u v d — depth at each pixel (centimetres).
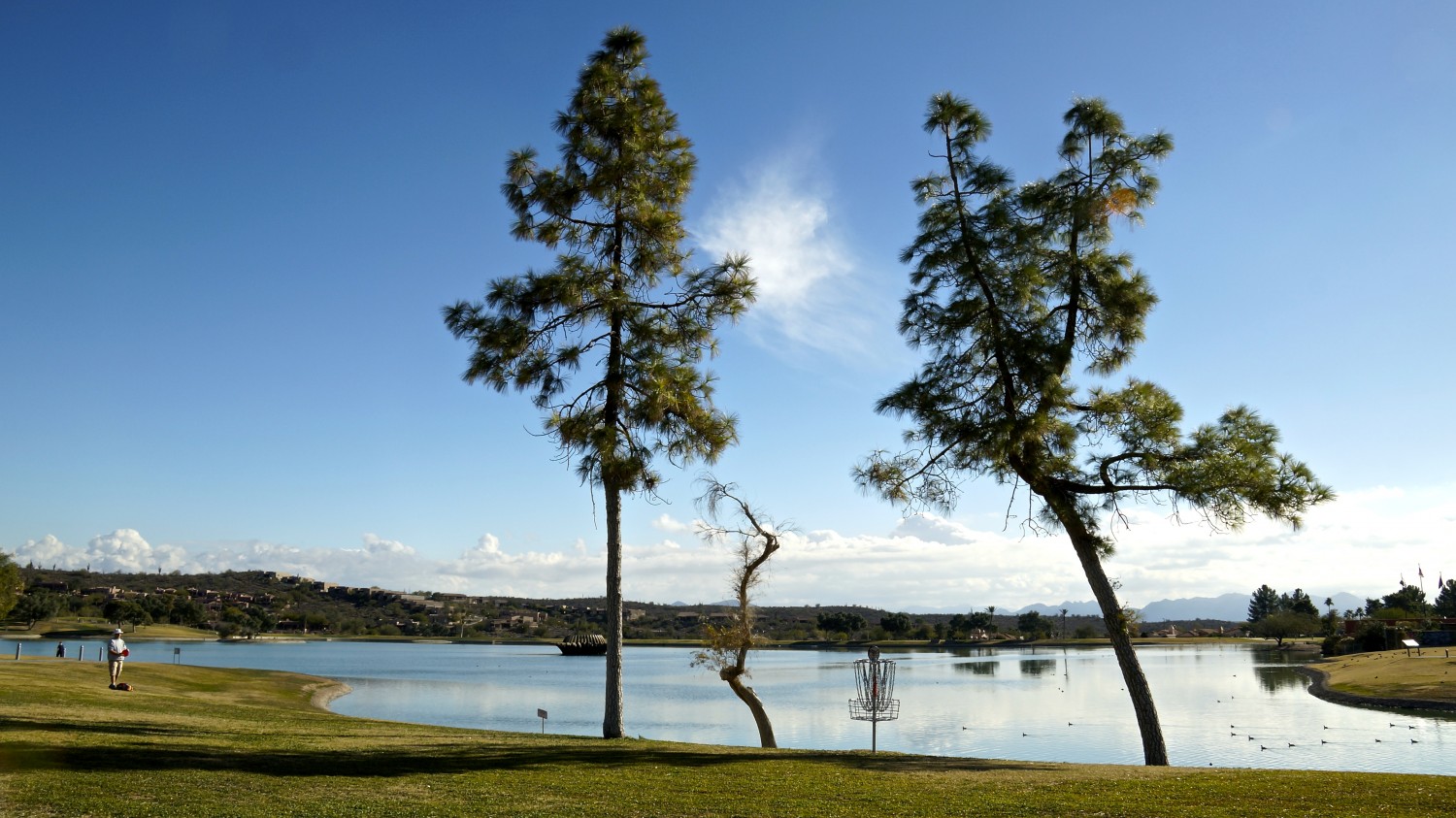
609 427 2208
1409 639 9706
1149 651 16925
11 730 1655
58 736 1627
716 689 7469
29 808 1035
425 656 15162
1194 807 1209
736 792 1320
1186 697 6481
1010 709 5659
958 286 2289
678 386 2272
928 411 2178
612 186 2355
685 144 2416
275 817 1043
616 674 2266
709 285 2378
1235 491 1962
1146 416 2056
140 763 1394
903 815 1153
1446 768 3139
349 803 1146
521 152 2378
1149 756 2056
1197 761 3378
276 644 18825
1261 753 3588
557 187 2359
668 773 1514
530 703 5719
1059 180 2303
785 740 4012
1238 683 7781
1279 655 13688
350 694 5675
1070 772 1627
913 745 3894
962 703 6178
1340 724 4566
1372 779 1491
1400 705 5272
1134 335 2302
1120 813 1171
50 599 17025
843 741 3994
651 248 2388
